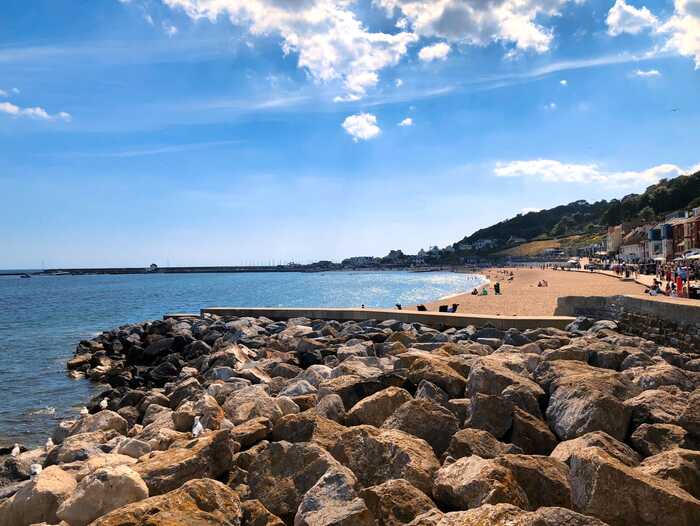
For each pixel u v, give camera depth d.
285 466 6.54
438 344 15.50
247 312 31.02
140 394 13.88
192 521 4.75
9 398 17.91
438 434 7.54
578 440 6.74
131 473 5.86
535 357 11.39
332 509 5.36
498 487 5.30
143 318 49.12
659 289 35.72
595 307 21.69
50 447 10.52
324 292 83.94
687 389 9.20
